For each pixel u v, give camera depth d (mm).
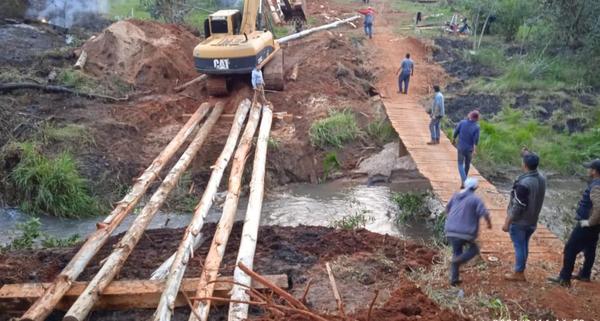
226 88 19203
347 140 17672
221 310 8477
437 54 24781
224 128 17641
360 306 8359
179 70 21156
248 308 8289
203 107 18625
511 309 8344
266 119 17438
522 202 8578
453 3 34719
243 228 10781
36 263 10383
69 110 17562
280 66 19641
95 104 18297
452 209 8828
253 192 12680
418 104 19312
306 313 7016
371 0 37656
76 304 7961
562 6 22750
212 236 11469
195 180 15609
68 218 14422
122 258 9516
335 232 11648
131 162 15875
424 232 13297
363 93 20406
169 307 7777
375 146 17734
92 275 9781
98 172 15344
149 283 8836
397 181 16344
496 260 9859
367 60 23469
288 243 10961
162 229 12367
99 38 21453
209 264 9141
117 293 8609
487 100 20016
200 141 16000
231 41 18750
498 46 26156
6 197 14664
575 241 8695
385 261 9953
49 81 19297
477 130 12461
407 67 19906
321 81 20719
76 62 20594
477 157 16953
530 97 20219
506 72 22359
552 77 21828
